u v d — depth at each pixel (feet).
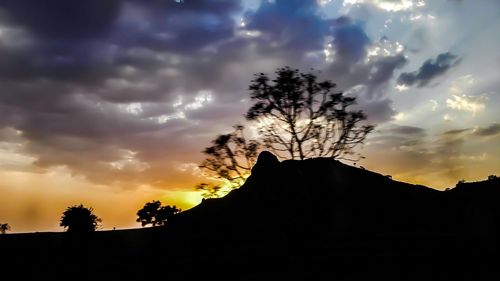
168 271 108.17
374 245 115.75
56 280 108.06
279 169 79.97
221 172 75.00
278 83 75.31
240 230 141.79
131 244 175.73
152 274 106.83
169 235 157.79
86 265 131.44
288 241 77.82
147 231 214.07
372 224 140.26
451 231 134.92
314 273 81.51
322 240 117.08
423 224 145.89
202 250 128.88
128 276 107.14
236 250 120.57
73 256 161.89
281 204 77.77
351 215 143.74
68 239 183.93
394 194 172.76
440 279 75.15
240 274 93.20
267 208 80.79
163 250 137.59
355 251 109.19
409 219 150.51
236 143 75.77
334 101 75.00
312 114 75.77
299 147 75.46
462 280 72.95
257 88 76.33
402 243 118.32
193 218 173.88
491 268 80.74
